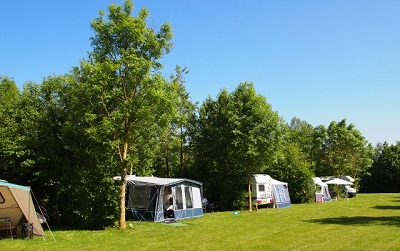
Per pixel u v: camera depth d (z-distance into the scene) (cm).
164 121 1731
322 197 3791
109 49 1709
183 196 2241
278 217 2247
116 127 1745
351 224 1789
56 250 1224
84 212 1755
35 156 1950
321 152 5325
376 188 6175
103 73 1605
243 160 2859
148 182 2150
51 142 1927
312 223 1881
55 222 2067
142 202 2173
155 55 1734
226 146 2867
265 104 2867
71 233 1614
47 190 2228
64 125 1900
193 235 1546
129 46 1714
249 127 2764
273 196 3150
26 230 1480
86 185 1786
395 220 1912
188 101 3098
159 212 2089
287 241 1343
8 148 1855
